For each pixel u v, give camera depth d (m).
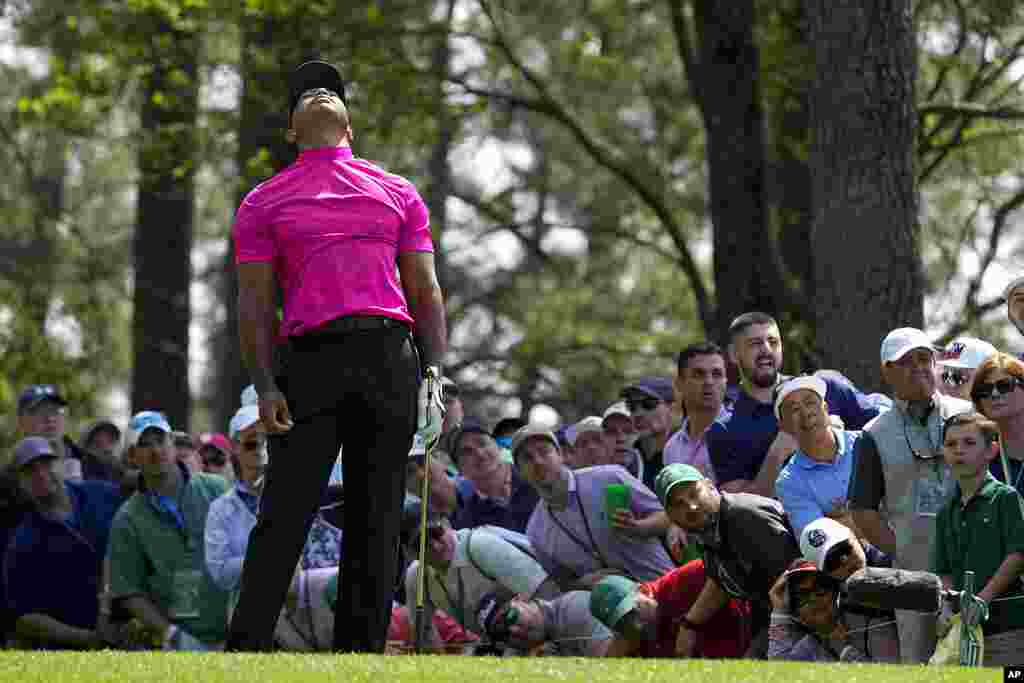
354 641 21.77
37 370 71.19
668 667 18.78
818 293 42.75
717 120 54.06
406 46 69.06
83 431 43.41
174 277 71.88
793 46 61.69
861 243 41.66
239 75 63.97
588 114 88.19
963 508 25.00
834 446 28.36
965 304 67.69
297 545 21.55
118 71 65.44
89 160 98.06
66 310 77.81
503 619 28.92
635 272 97.81
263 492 21.72
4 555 37.28
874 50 41.84
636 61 81.38
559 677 17.72
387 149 71.12
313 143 22.44
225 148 64.62
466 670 18.20
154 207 71.88
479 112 63.84
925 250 76.00
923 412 27.25
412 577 29.75
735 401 31.59
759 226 53.81
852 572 24.81
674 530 30.48
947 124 63.22
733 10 53.81
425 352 22.31
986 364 25.95
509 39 73.38
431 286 22.41
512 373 90.25
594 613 28.08
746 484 30.56
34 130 81.88
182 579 35.69
